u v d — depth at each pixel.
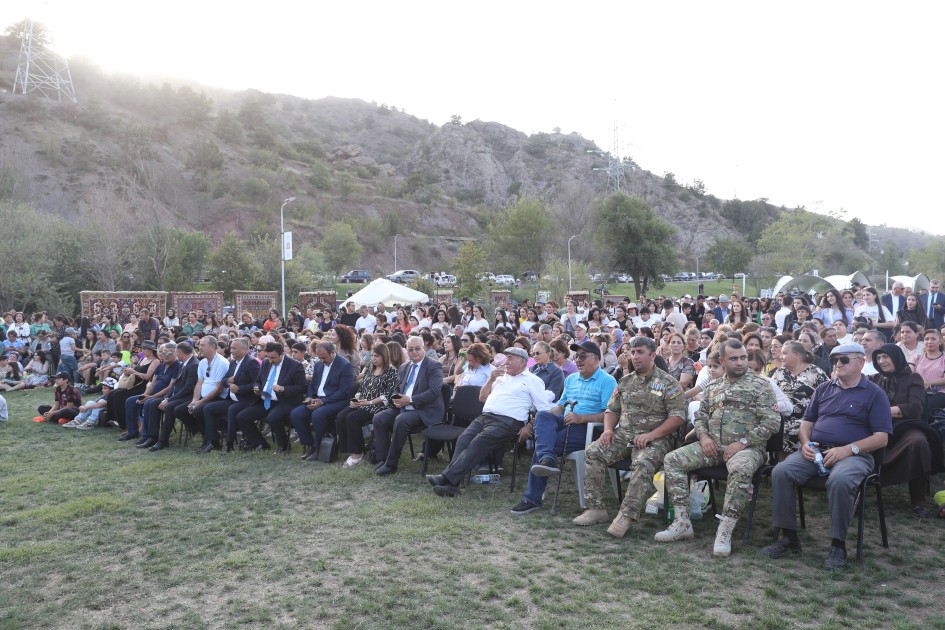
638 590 4.12
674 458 5.07
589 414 5.91
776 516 4.68
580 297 28.75
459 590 4.14
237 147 114.25
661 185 150.00
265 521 5.57
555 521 5.54
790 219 59.78
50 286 32.44
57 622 3.84
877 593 4.01
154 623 3.80
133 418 9.39
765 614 3.76
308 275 49.59
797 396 5.74
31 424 10.71
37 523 5.60
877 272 81.62
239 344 8.68
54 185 70.12
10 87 95.25
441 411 7.38
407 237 99.50
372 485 6.72
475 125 179.50
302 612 3.87
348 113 192.50
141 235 43.91
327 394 8.03
